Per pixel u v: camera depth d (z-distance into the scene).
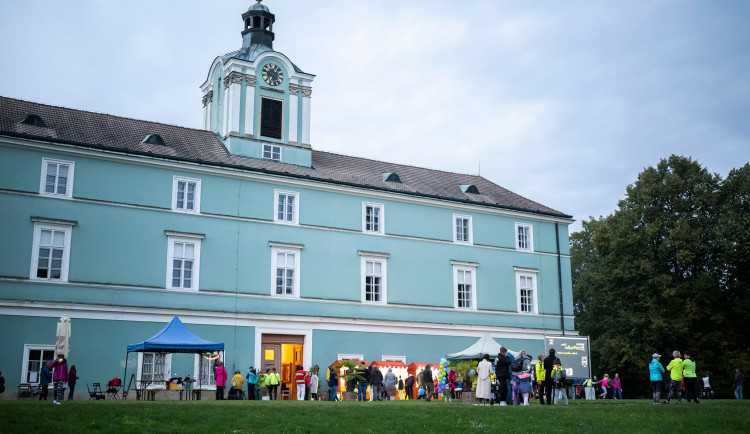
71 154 37.47
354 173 48.78
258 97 45.84
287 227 43.12
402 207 47.97
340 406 24.56
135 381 34.03
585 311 75.69
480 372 27.92
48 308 35.25
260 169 42.38
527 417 22.27
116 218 38.03
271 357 41.22
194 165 40.50
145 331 37.66
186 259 39.66
